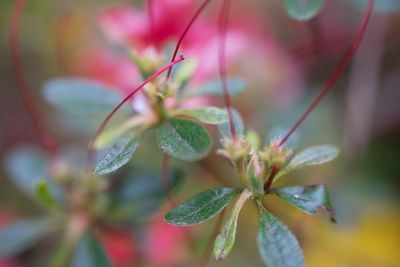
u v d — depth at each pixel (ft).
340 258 1.45
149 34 1.29
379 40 1.47
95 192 1.19
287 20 1.62
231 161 0.94
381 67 1.58
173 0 1.29
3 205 1.61
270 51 1.50
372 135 1.58
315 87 1.53
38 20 1.71
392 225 1.50
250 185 0.91
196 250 1.36
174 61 0.98
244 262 1.44
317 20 1.56
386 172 1.55
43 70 1.73
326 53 1.56
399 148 1.58
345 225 1.41
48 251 1.49
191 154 0.94
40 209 1.54
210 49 1.27
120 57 1.45
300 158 0.95
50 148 1.32
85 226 1.19
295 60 1.54
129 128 1.03
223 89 1.04
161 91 1.00
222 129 0.97
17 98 1.80
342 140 1.46
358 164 1.49
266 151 0.93
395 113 1.60
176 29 1.29
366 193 1.49
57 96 1.14
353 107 1.46
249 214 1.47
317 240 1.43
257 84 1.43
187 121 0.96
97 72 1.48
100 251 1.18
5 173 1.70
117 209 1.20
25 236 1.22
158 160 1.36
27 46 1.72
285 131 1.05
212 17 1.50
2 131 1.77
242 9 1.57
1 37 1.71
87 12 1.69
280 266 0.86
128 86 1.30
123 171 1.28
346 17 1.55
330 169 1.45
